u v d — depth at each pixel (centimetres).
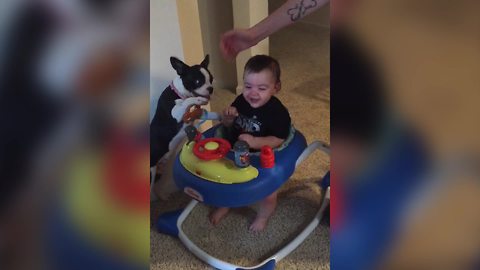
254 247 111
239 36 102
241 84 168
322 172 132
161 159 110
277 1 201
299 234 110
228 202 100
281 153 106
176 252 110
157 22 95
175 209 123
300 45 207
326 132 147
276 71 107
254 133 109
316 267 103
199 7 158
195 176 102
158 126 104
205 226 117
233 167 100
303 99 166
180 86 101
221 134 114
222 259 108
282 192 126
